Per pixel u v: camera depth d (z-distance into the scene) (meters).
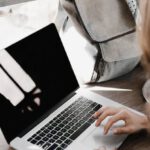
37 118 0.83
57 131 0.80
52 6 1.09
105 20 0.90
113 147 0.75
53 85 0.89
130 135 0.79
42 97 0.86
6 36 1.05
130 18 0.92
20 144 0.77
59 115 0.85
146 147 0.76
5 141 0.80
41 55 0.88
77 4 0.88
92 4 0.88
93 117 0.84
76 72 0.99
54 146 0.76
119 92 0.94
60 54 0.92
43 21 1.09
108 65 0.94
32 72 0.85
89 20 0.89
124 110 0.83
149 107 0.86
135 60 0.97
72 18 0.93
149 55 0.56
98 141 0.77
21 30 1.08
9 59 0.82
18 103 0.81
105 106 0.87
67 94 0.91
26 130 0.81
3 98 0.79
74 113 0.86
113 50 0.92
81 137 0.78
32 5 1.11
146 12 0.53
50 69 0.89
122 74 0.99
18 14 1.11
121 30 0.91
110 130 0.79
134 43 0.93
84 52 0.98
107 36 0.91
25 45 0.86
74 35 1.02
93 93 0.93
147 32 0.54
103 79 0.97
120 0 0.91
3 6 1.08
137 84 0.96
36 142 0.78
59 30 1.05
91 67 0.96
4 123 0.78
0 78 0.80
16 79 0.82
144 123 0.80
